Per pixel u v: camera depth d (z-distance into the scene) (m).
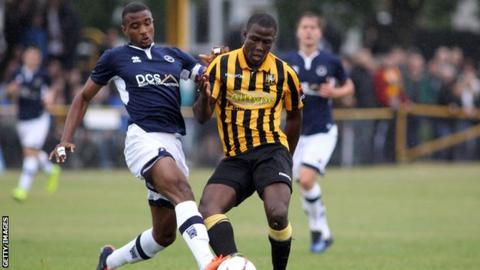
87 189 47.00
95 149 57.06
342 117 59.25
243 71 20.80
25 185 41.06
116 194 44.81
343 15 72.38
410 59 64.69
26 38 57.31
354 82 59.75
